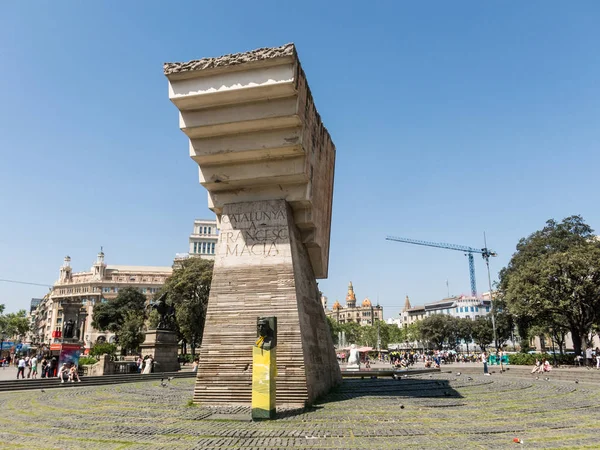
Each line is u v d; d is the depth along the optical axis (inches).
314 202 926.4
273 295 789.2
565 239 2206.0
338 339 5615.2
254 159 834.8
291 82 735.1
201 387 758.5
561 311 1770.4
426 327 4532.5
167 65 781.9
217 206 890.7
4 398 925.2
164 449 427.5
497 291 2962.6
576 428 531.8
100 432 517.0
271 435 490.9
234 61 756.0
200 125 802.8
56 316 5615.2
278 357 743.7
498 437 479.8
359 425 547.8
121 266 6003.9
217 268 836.6
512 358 2151.8
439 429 521.7
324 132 1059.9
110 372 1534.2
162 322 1844.2
